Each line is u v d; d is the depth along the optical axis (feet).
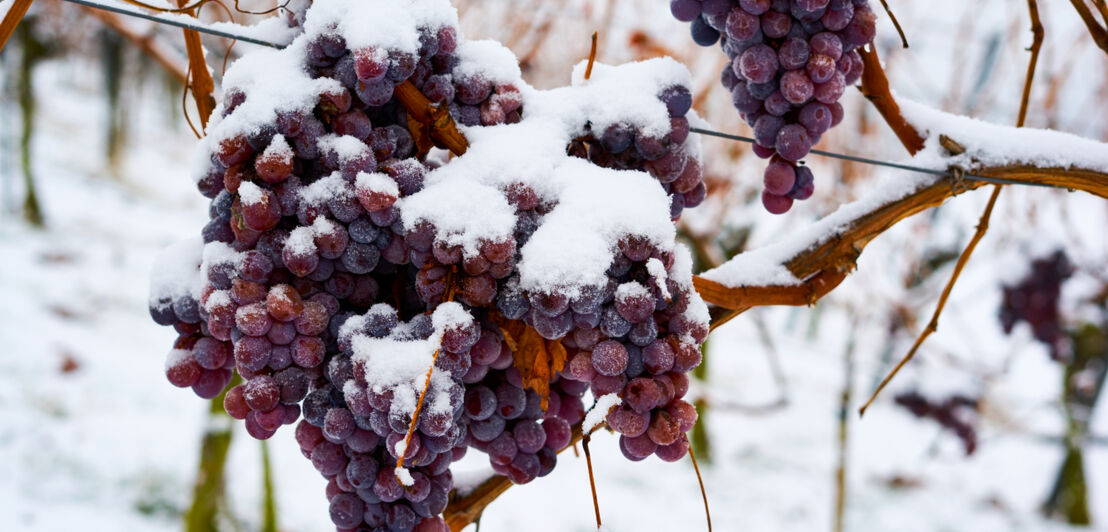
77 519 14.76
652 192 3.85
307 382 3.87
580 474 19.22
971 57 9.93
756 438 22.67
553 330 3.77
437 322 3.77
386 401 3.76
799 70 4.00
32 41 28.37
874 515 19.10
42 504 15.03
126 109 40.70
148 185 40.40
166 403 19.89
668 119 3.95
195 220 37.27
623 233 3.78
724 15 4.03
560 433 4.04
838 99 4.05
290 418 3.89
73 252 28.81
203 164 3.91
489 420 3.94
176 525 15.35
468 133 3.90
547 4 7.89
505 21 7.97
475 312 3.88
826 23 3.98
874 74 4.26
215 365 3.94
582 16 8.11
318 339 3.85
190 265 3.97
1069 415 19.04
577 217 3.79
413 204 3.80
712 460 20.92
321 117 3.84
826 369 27.94
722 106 10.62
